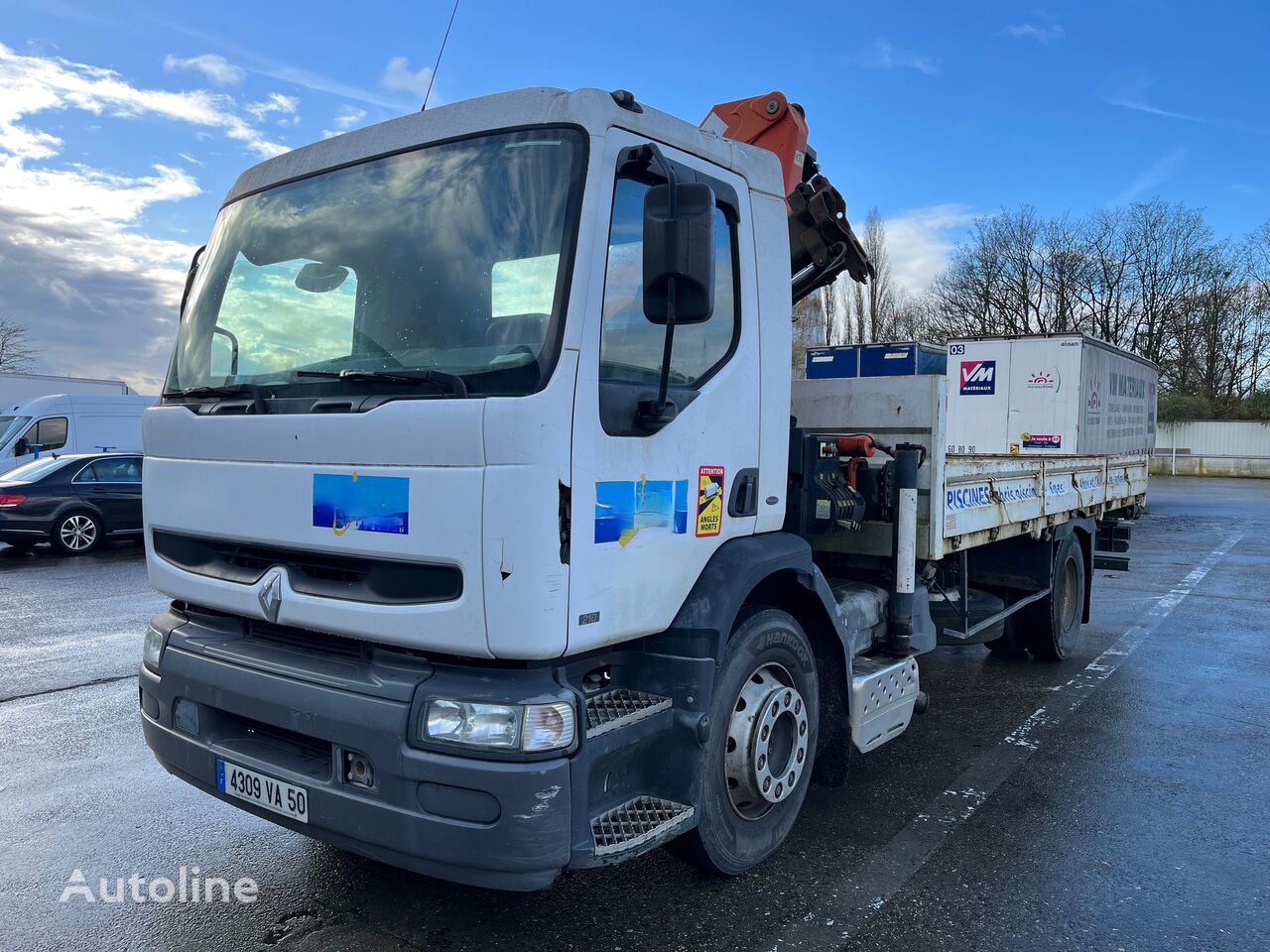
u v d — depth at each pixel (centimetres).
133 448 1881
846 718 401
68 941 315
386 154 312
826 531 409
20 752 510
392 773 259
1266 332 4412
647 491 288
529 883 254
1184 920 336
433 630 259
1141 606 1005
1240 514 2166
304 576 293
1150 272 4656
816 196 495
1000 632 672
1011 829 414
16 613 888
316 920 329
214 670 308
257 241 337
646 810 297
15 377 2523
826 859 381
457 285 281
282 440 292
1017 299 4962
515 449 248
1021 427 1580
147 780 468
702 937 319
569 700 259
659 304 263
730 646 333
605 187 273
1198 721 582
